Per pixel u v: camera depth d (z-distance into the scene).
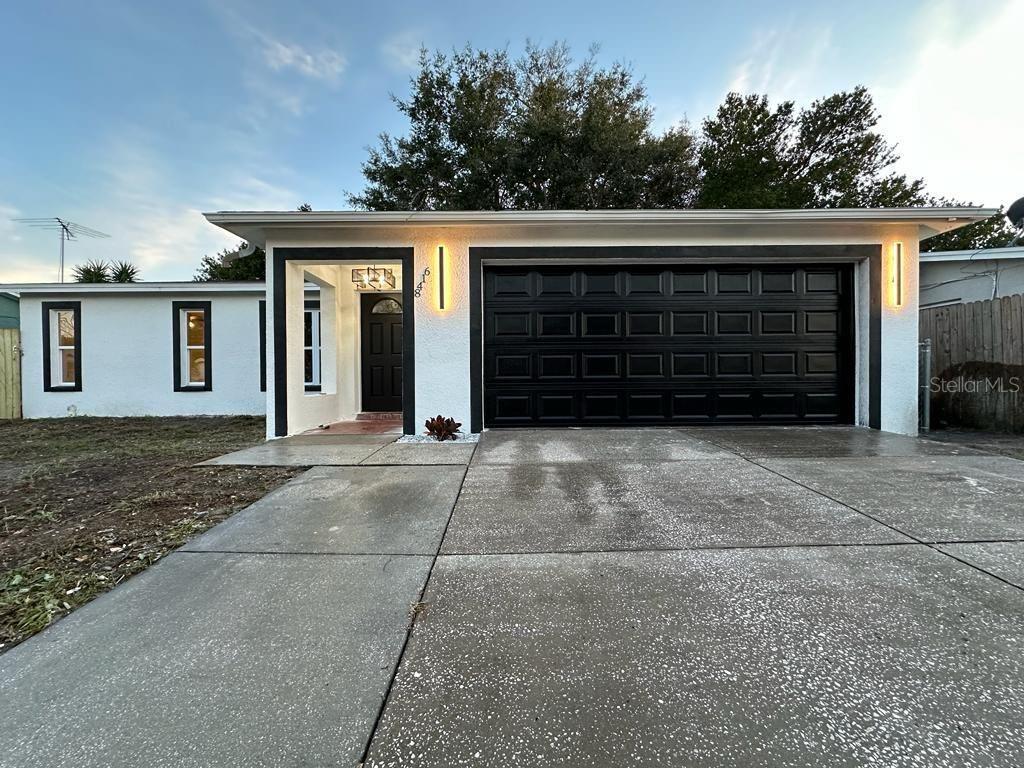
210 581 2.30
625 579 2.27
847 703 1.45
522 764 1.25
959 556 2.47
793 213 5.93
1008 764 1.22
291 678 1.60
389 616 1.98
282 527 3.01
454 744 1.32
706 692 1.51
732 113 19.38
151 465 4.84
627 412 6.66
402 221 6.10
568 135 14.23
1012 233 18.53
